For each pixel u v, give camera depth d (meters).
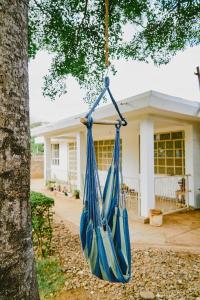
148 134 6.55
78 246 4.64
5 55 1.21
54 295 2.99
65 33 4.42
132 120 7.06
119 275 2.13
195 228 5.97
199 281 3.27
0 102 1.18
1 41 1.20
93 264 2.17
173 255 4.20
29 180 1.35
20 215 1.25
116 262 2.15
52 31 4.43
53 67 4.93
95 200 2.17
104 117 6.95
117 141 2.43
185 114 6.67
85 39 4.69
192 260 3.99
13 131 1.23
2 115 1.18
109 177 2.52
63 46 4.71
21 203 1.26
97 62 4.89
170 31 4.78
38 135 13.29
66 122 9.11
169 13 4.56
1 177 1.17
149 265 3.77
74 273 3.53
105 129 9.50
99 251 2.11
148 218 6.45
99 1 4.23
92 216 2.17
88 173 2.16
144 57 5.11
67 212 7.80
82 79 5.04
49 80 4.99
